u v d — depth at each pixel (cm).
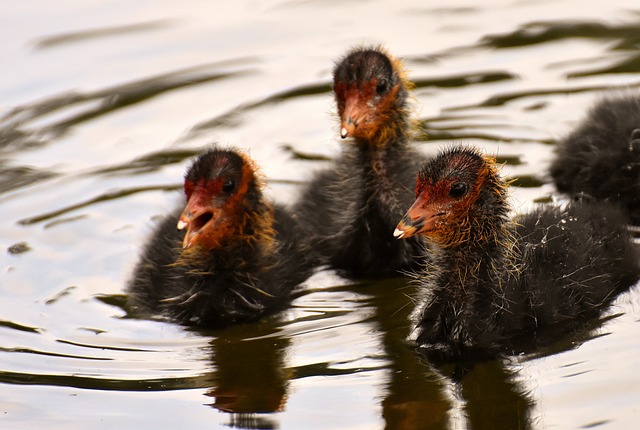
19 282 1342
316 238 1404
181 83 1828
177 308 1272
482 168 1146
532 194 1448
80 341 1202
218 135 1691
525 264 1188
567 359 1085
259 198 1291
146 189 1561
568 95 1723
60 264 1387
